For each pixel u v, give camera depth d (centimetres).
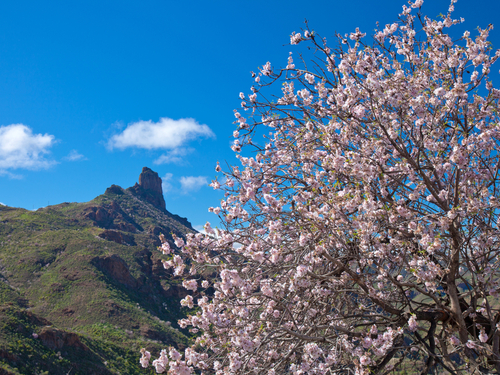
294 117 667
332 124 612
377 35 724
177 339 7438
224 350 568
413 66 692
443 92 543
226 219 637
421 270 523
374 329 508
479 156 588
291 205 574
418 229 523
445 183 627
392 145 598
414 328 504
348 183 553
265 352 587
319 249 503
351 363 514
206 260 557
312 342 510
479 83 589
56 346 5191
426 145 558
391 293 625
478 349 560
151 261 11131
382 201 577
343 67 571
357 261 552
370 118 599
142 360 444
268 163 709
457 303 552
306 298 603
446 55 609
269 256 543
